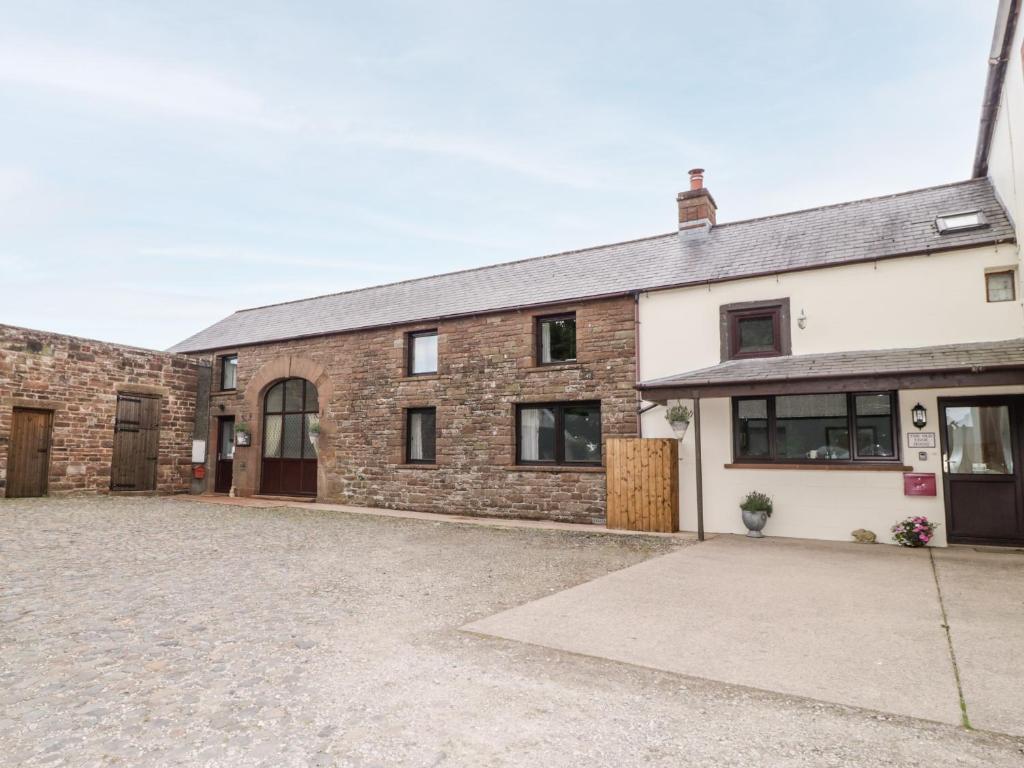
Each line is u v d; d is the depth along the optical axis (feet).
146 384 46.98
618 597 16.49
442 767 7.22
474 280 44.65
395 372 41.06
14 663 10.91
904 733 8.23
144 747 7.70
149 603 15.39
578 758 7.47
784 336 28.94
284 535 28.07
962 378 21.38
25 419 39.58
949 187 31.19
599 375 33.55
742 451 29.60
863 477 26.40
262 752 7.58
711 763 7.35
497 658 11.50
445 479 38.06
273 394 48.16
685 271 33.06
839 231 31.09
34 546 23.13
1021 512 24.11
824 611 14.98
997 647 12.05
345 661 11.23
